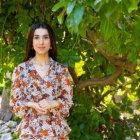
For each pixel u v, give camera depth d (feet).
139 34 9.01
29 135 9.80
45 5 13.44
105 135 15.71
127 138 15.87
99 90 16.16
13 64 13.94
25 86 9.91
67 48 13.88
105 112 15.80
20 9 13.28
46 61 10.09
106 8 6.56
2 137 17.62
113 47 10.05
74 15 6.45
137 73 14.88
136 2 6.25
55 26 13.55
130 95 16.39
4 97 20.38
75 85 14.51
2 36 13.97
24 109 9.89
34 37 10.00
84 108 14.58
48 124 9.86
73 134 14.17
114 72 13.65
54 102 9.81
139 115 16.28
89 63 14.61
